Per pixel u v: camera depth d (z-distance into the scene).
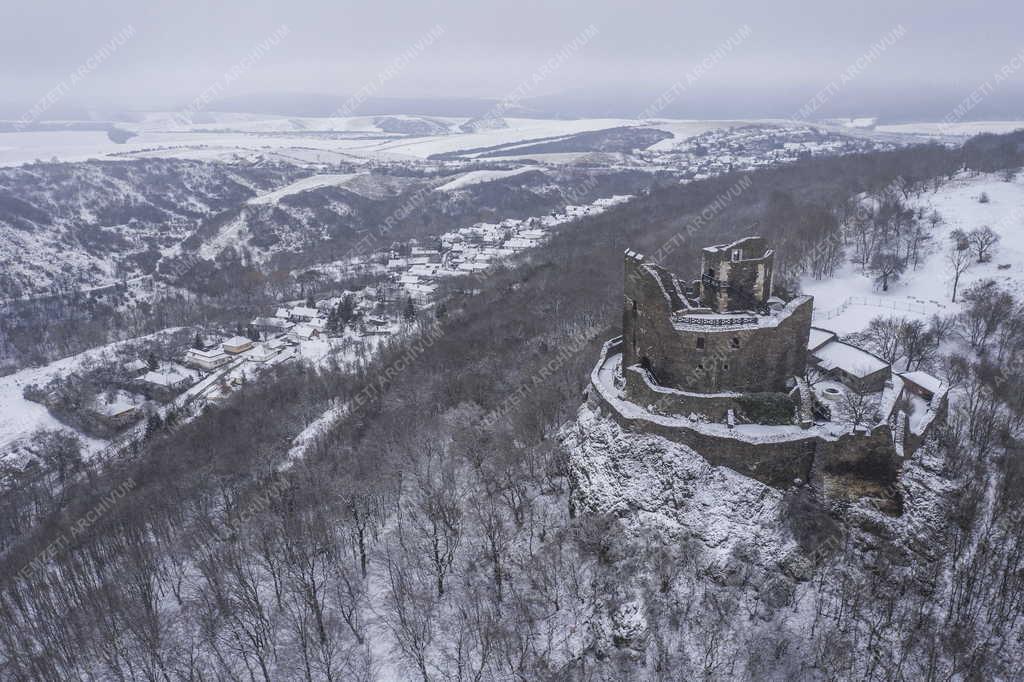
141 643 77.88
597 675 69.94
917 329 124.31
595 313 158.50
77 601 87.62
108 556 95.81
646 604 72.81
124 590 85.69
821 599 72.81
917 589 74.00
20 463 169.00
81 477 150.62
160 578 91.06
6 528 128.38
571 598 77.75
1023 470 86.62
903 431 80.50
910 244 169.00
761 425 83.00
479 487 97.06
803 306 85.12
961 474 84.56
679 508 79.94
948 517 78.81
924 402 93.81
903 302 149.88
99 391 198.50
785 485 81.31
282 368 196.50
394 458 105.88
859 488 80.38
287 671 74.69
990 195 195.88
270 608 81.88
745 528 77.50
